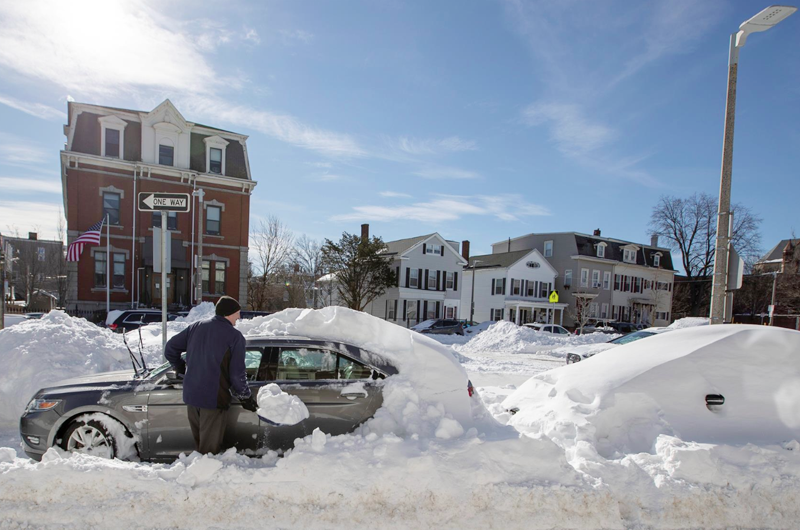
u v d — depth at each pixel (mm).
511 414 5711
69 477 3664
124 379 4648
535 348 23422
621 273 53875
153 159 30328
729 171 9516
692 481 3967
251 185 32906
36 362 7117
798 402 4688
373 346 4773
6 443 5711
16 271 55469
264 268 40000
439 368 4715
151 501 3652
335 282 42625
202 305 17078
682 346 5324
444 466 3842
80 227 28547
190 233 31172
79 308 28359
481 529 3662
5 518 3543
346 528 3619
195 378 4105
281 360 4680
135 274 29766
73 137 28594
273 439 4406
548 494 3764
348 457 3867
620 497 3881
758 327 5434
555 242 52562
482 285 50219
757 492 3930
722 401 4730
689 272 53562
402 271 43938
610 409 4773
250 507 3672
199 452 4109
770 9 8625
